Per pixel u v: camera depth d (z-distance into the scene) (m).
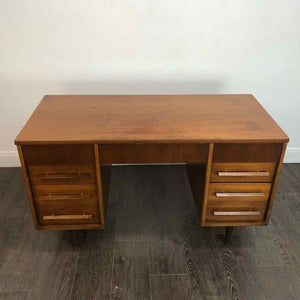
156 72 2.19
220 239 1.87
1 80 2.16
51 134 1.47
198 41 2.09
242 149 1.48
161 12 1.99
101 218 1.66
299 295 1.55
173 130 1.52
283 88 2.26
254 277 1.64
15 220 1.99
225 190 1.59
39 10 1.96
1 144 2.40
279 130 1.52
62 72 2.16
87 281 1.62
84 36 2.05
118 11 1.98
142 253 1.78
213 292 1.57
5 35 2.02
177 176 2.41
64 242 1.84
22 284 1.60
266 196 1.61
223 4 1.97
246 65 2.18
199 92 2.27
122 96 1.92
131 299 1.53
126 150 1.48
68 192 1.58
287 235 1.90
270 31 2.06
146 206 2.12
